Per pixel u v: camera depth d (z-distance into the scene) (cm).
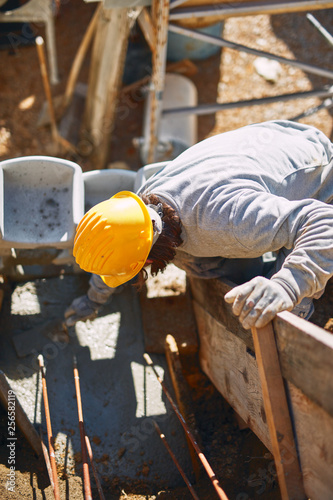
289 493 169
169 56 502
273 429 167
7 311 280
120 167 433
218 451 244
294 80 490
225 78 494
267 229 169
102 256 181
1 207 233
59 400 253
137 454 241
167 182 193
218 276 225
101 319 284
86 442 208
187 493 223
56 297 290
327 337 140
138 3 311
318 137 214
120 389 262
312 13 537
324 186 208
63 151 436
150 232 183
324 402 144
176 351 259
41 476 220
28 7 426
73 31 536
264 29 529
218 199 177
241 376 213
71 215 241
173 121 430
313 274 160
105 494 224
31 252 281
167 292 291
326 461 152
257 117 467
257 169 189
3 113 466
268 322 161
